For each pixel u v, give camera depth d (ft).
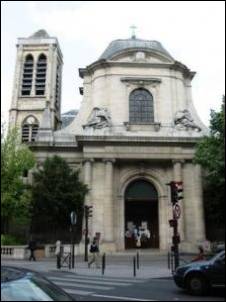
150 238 135.54
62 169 124.77
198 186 129.90
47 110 144.87
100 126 134.21
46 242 127.44
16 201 119.96
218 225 134.92
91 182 128.47
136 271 77.30
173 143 131.44
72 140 140.36
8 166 121.49
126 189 135.23
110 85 143.95
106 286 54.13
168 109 143.02
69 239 128.47
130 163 134.72
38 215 122.83
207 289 46.80
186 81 154.20
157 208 135.95
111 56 146.00
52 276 67.46
